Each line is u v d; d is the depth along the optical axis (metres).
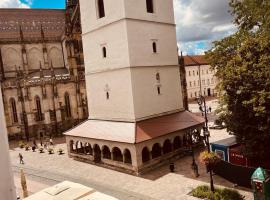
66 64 85.44
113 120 46.00
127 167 39.47
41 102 74.94
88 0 48.03
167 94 47.56
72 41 77.56
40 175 42.50
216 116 80.06
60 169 44.66
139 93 43.16
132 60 42.41
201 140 49.09
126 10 41.75
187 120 47.34
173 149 43.22
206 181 33.19
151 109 44.69
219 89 30.69
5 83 73.25
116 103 45.22
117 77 44.50
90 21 48.34
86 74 50.91
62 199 9.45
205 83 138.25
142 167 38.53
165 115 46.62
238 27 39.22
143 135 39.53
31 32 83.50
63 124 75.94
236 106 29.80
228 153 36.16
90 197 9.29
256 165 32.59
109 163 42.53
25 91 72.75
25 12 85.38
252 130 29.28
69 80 76.81
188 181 33.81
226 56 34.16
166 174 37.22
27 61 81.69
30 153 57.75
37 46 83.31
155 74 45.75
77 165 45.94
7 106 73.56
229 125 31.11
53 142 67.50
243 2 36.81
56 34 86.62
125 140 39.03
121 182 36.19
